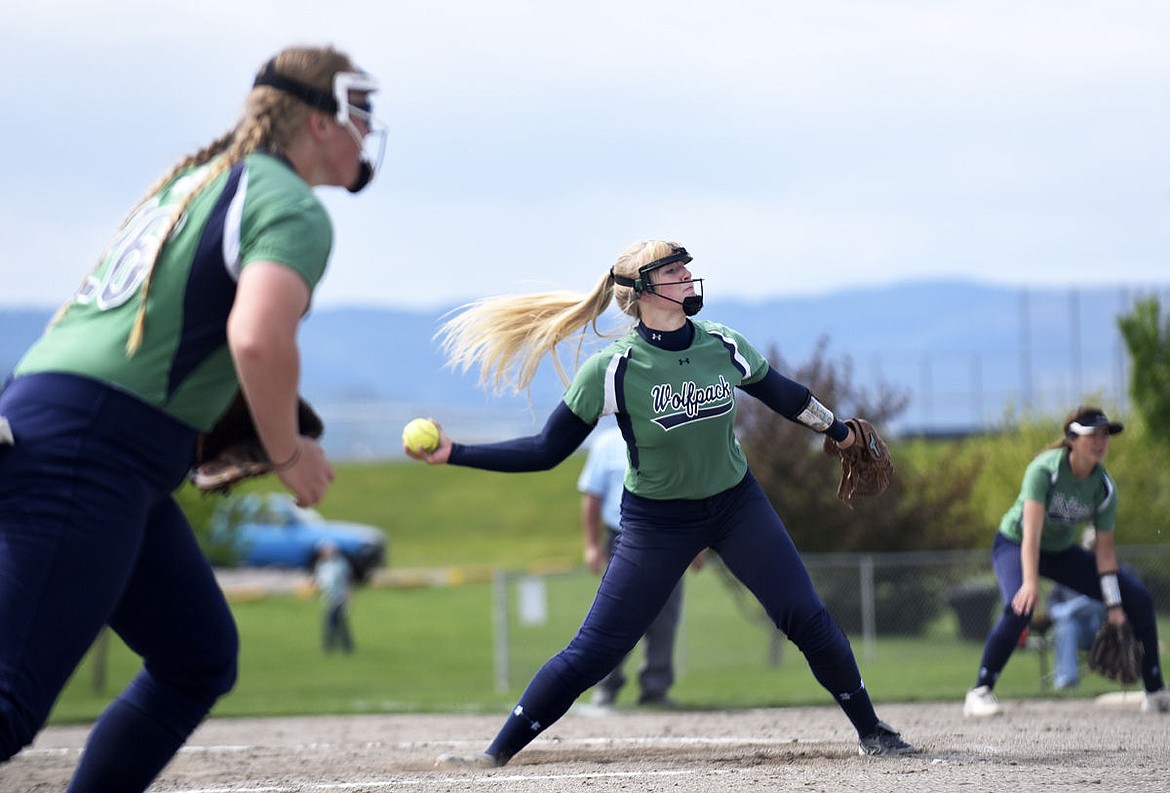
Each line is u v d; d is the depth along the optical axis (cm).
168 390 973
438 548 13825
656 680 3416
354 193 1128
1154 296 6669
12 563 919
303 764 2131
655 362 1719
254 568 11875
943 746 2008
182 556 1079
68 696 5294
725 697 3803
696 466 1747
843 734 2477
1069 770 1650
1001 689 3834
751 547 1789
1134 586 2738
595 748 2220
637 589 1794
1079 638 3625
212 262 973
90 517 938
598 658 1806
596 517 3344
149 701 1100
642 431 1728
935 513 6356
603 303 1817
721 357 1752
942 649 5475
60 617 928
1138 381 6650
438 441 1711
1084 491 2641
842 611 5681
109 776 1088
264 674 5947
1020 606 2647
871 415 6606
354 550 11450
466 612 8612
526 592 4972
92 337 977
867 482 1928
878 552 6269
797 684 4544
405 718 3372
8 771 2178
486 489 17338
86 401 955
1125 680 2742
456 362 1884
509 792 1530
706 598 6269
